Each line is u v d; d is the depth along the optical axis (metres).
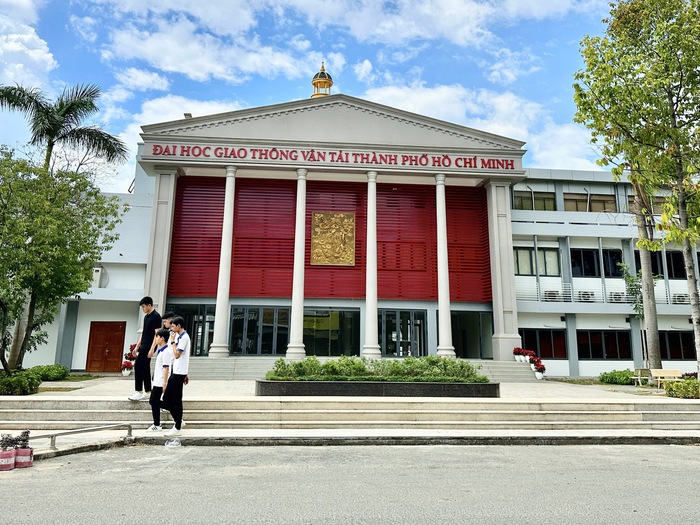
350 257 25.94
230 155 24.56
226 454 8.05
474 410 11.27
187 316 24.89
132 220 26.69
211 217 25.66
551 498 5.54
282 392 12.40
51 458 7.46
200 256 25.23
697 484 6.30
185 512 4.84
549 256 28.66
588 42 15.56
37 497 5.31
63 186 15.94
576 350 27.61
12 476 6.32
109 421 10.01
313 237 25.98
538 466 7.41
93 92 22.12
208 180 25.98
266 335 25.05
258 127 25.22
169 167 24.64
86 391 14.30
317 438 9.07
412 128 25.89
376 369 13.59
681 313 27.42
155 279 23.61
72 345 25.80
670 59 14.42
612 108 14.78
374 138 25.61
